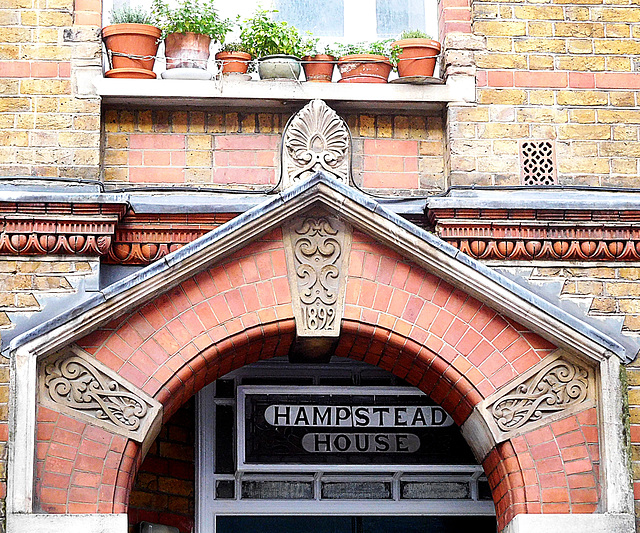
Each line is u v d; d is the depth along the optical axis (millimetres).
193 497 9953
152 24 9016
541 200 8602
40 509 7734
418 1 9680
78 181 8555
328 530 10094
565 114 9070
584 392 8320
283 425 9773
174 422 10023
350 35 9625
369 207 8266
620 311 8664
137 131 8891
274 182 8906
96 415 7953
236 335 8227
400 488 10141
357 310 8336
